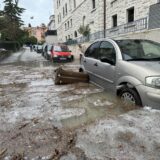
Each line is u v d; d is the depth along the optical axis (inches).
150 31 433.7
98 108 187.9
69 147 123.8
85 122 158.6
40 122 161.5
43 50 1074.1
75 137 135.3
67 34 1617.9
